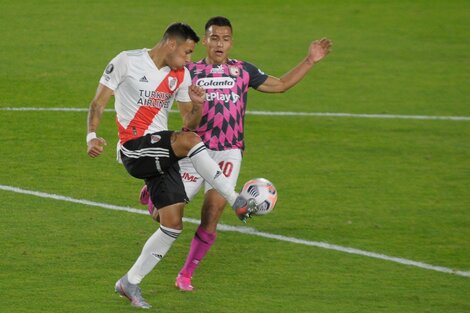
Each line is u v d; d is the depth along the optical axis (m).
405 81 52.81
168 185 24.31
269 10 67.75
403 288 26.69
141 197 27.89
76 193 34.25
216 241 30.12
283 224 31.94
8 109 44.78
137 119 24.55
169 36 24.34
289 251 29.42
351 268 28.12
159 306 24.77
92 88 48.78
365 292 26.28
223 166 26.97
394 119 46.09
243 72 27.58
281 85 27.80
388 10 69.06
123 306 24.64
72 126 42.84
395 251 29.70
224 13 66.19
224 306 24.94
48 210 32.28
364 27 64.38
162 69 24.52
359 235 31.05
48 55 54.09
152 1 68.38
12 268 27.02
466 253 29.70
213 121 27.05
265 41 59.62
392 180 37.28
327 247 29.86
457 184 37.03
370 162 39.56
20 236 29.67
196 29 61.06
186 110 25.41
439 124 45.53
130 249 28.97
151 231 30.70
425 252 29.67
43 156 38.56
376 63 56.19
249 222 32.00
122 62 24.33
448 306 25.48
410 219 32.78
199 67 27.50
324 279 27.17
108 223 31.30
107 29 60.22
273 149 40.88
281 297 25.72
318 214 33.03
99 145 23.88
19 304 24.48
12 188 34.44
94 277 26.61
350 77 53.12
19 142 40.19
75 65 52.50
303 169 38.31
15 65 51.91
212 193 26.16
